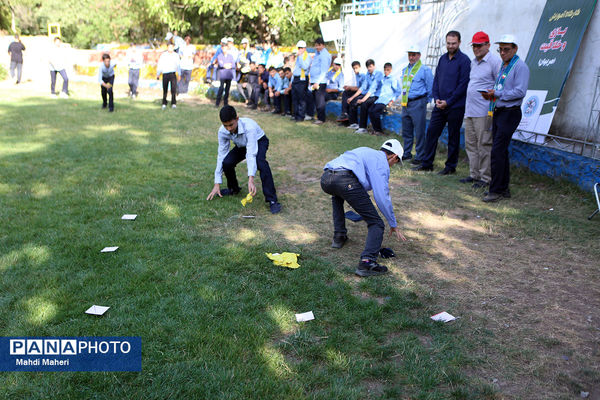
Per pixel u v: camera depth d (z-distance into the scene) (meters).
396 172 7.93
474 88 6.88
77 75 23.61
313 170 8.00
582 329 3.48
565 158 6.96
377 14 13.98
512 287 4.10
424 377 2.92
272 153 9.22
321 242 5.01
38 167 7.59
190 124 11.79
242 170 7.83
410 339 3.33
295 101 12.95
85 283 3.99
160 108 14.43
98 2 25.81
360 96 11.48
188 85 18.66
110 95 13.29
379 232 4.27
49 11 25.97
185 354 3.10
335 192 4.33
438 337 3.35
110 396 2.75
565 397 2.80
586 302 3.85
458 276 4.30
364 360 3.08
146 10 24.56
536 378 2.96
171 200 6.21
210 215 5.71
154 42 25.55
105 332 3.32
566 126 8.05
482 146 6.98
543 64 8.16
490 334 3.40
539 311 3.72
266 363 3.04
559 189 6.84
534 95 8.16
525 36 8.92
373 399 2.76
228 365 3.00
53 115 12.48
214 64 18.05
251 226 5.43
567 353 3.20
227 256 4.56
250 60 16.77
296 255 4.56
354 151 4.34
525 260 4.64
